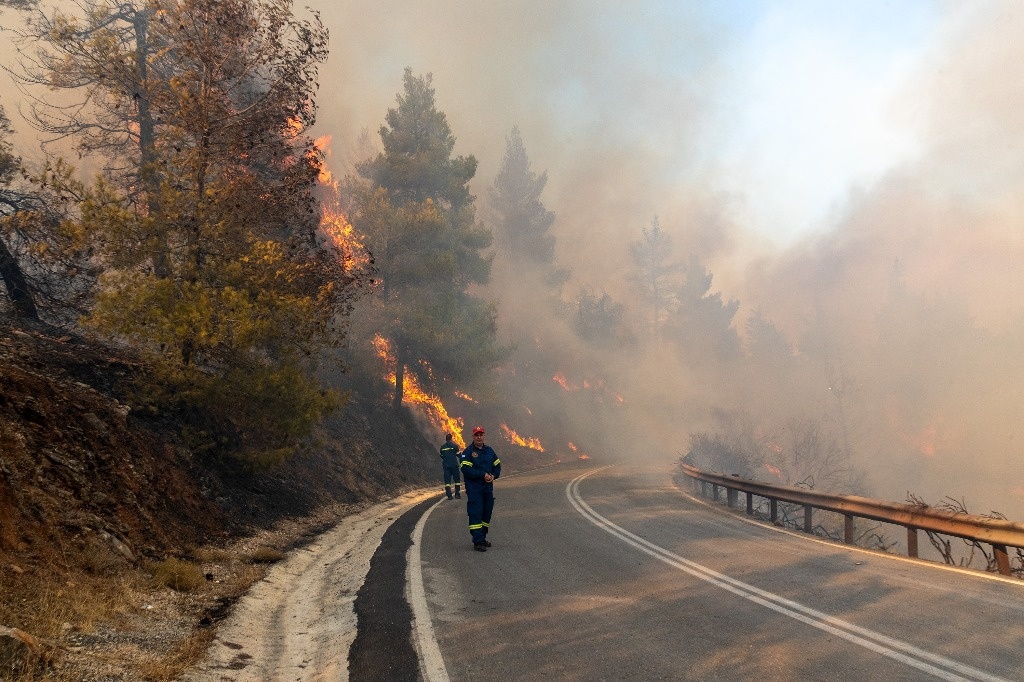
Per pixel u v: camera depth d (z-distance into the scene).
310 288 11.07
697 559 7.95
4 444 6.15
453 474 17.36
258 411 10.28
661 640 4.84
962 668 4.00
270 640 5.57
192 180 10.65
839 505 10.42
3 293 12.25
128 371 10.81
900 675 3.93
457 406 34.12
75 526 6.13
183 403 10.38
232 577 7.38
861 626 4.98
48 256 9.97
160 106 10.84
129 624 5.05
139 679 4.07
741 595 6.08
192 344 9.86
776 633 4.88
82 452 7.44
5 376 7.23
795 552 8.45
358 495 16.14
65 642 4.28
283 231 11.82
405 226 24.83
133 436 8.88
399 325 24.45
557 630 5.21
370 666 4.58
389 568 7.93
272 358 10.94
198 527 8.69
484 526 9.01
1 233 11.34
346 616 5.94
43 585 4.88
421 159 28.11
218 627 5.55
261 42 10.90
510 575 7.33
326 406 11.13
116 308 9.08
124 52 10.68
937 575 6.91
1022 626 4.90
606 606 5.88
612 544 9.15
